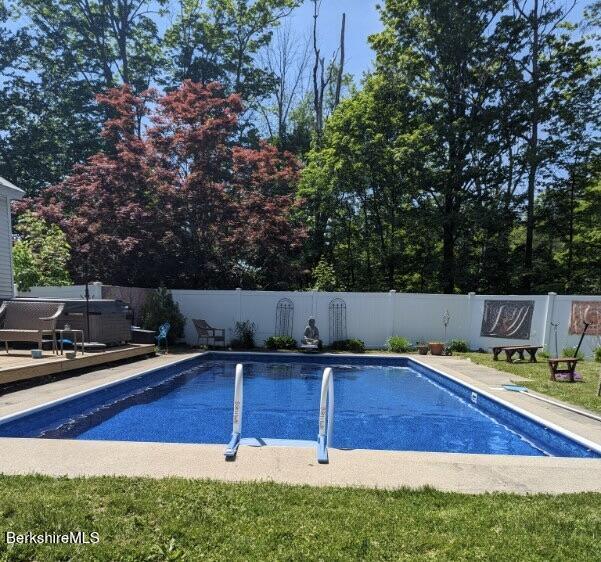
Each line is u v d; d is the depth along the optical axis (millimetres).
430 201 22625
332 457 4562
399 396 9594
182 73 27438
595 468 4453
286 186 20875
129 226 16594
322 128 27453
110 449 4609
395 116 21625
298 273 19594
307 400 8992
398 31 21781
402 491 3682
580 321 13922
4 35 24703
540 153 20109
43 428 6336
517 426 6957
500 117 20484
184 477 3871
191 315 16031
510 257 22062
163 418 7355
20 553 2637
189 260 16969
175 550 2695
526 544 2865
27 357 8859
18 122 25156
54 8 25266
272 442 5117
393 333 15961
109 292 13438
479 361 12570
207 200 16922
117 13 26500
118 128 18500
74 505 3203
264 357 13797
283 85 30094
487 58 21297
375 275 23609
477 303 15820
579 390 8500
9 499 3262
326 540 2859
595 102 20344
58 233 15703
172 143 17406
